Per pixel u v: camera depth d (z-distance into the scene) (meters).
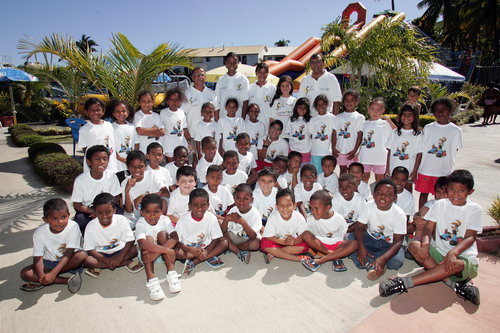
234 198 3.38
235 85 5.22
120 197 3.72
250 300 2.62
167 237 3.19
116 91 5.95
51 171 5.56
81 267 3.00
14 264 3.14
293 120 4.77
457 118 13.85
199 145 4.78
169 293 2.73
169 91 4.64
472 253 2.70
